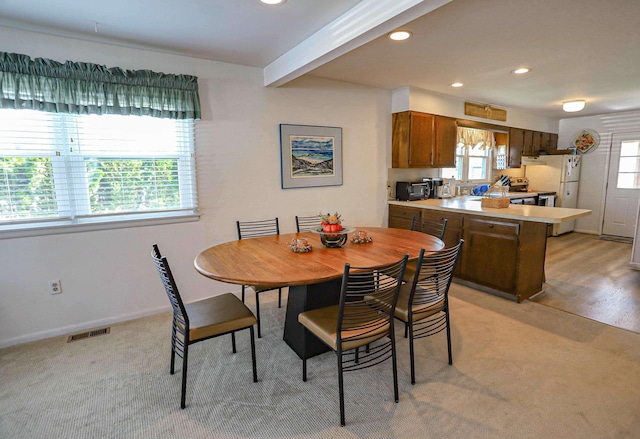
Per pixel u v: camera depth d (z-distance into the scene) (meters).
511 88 4.09
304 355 2.06
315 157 3.75
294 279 1.70
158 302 3.01
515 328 2.65
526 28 2.34
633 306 3.06
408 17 1.87
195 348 2.39
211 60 3.04
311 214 3.80
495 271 3.32
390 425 1.66
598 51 2.81
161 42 2.60
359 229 2.96
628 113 5.77
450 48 2.72
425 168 4.70
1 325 2.41
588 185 6.37
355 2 2.03
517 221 3.10
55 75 2.36
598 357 2.24
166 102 2.77
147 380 2.04
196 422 1.70
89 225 2.64
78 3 1.99
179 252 3.06
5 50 2.27
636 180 5.79
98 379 2.05
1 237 2.35
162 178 2.92
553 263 4.45
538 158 6.32
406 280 2.50
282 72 2.97
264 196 3.46
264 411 1.77
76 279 2.64
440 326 2.68
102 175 2.68
